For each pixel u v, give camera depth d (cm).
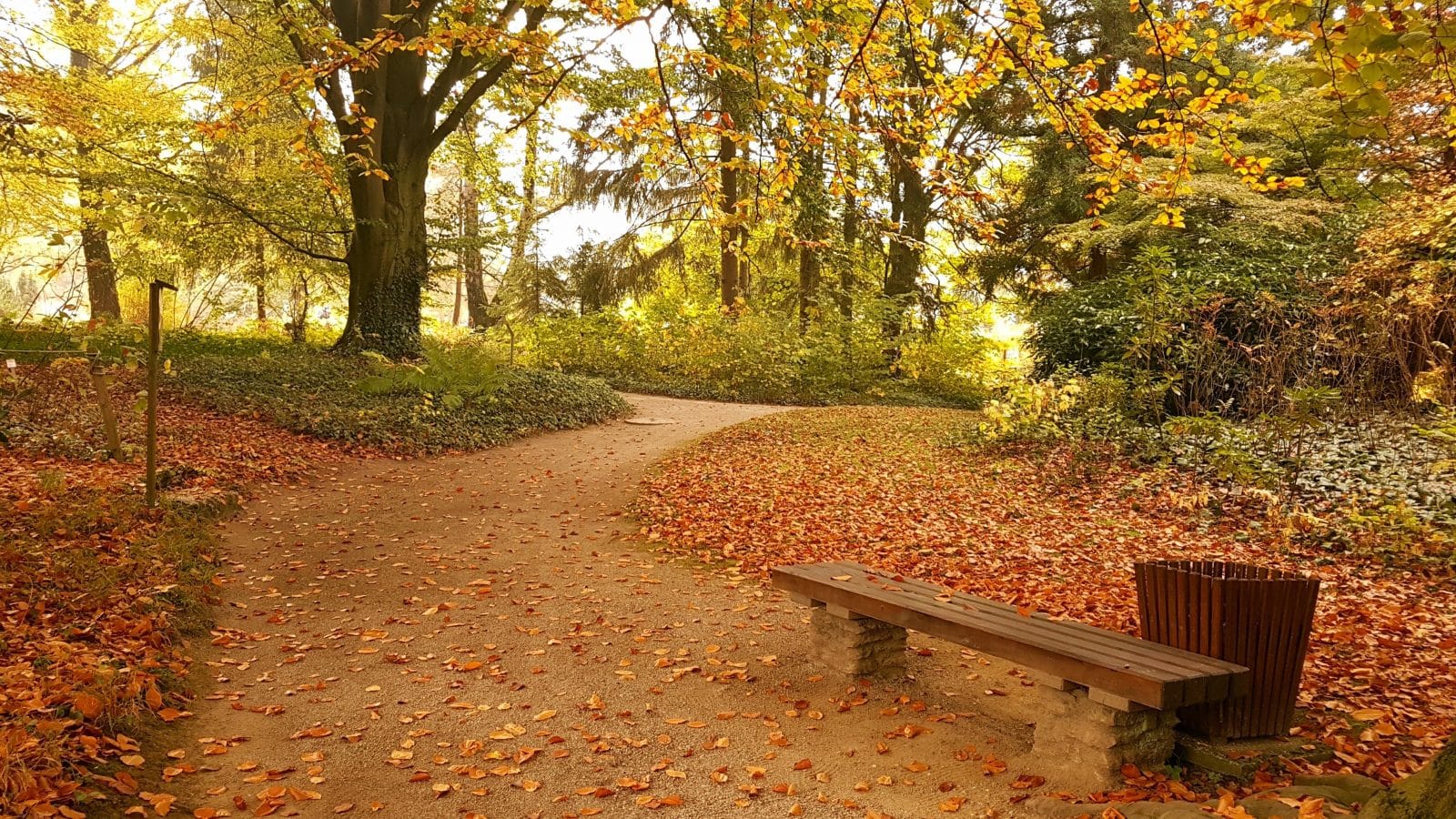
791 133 612
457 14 1379
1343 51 326
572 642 537
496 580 677
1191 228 1568
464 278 3123
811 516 876
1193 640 358
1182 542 796
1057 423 1170
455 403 1329
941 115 545
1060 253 2152
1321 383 1063
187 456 948
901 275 2325
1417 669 475
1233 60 1731
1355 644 520
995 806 331
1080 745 343
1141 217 1662
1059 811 315
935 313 2291
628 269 2478
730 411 1738
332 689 462
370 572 684
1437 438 877
